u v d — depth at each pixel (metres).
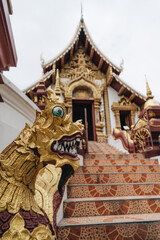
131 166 3.94
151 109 4.93
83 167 3.78
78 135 1.41
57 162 1.28
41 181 1.92
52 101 1.37
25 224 1.14
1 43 1.17
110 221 2.13
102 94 11.39
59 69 11.42
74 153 1.41
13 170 1.24
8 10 1.14
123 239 1.97
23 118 2.11
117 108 10.86
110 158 4.87
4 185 1.20
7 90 1.63
